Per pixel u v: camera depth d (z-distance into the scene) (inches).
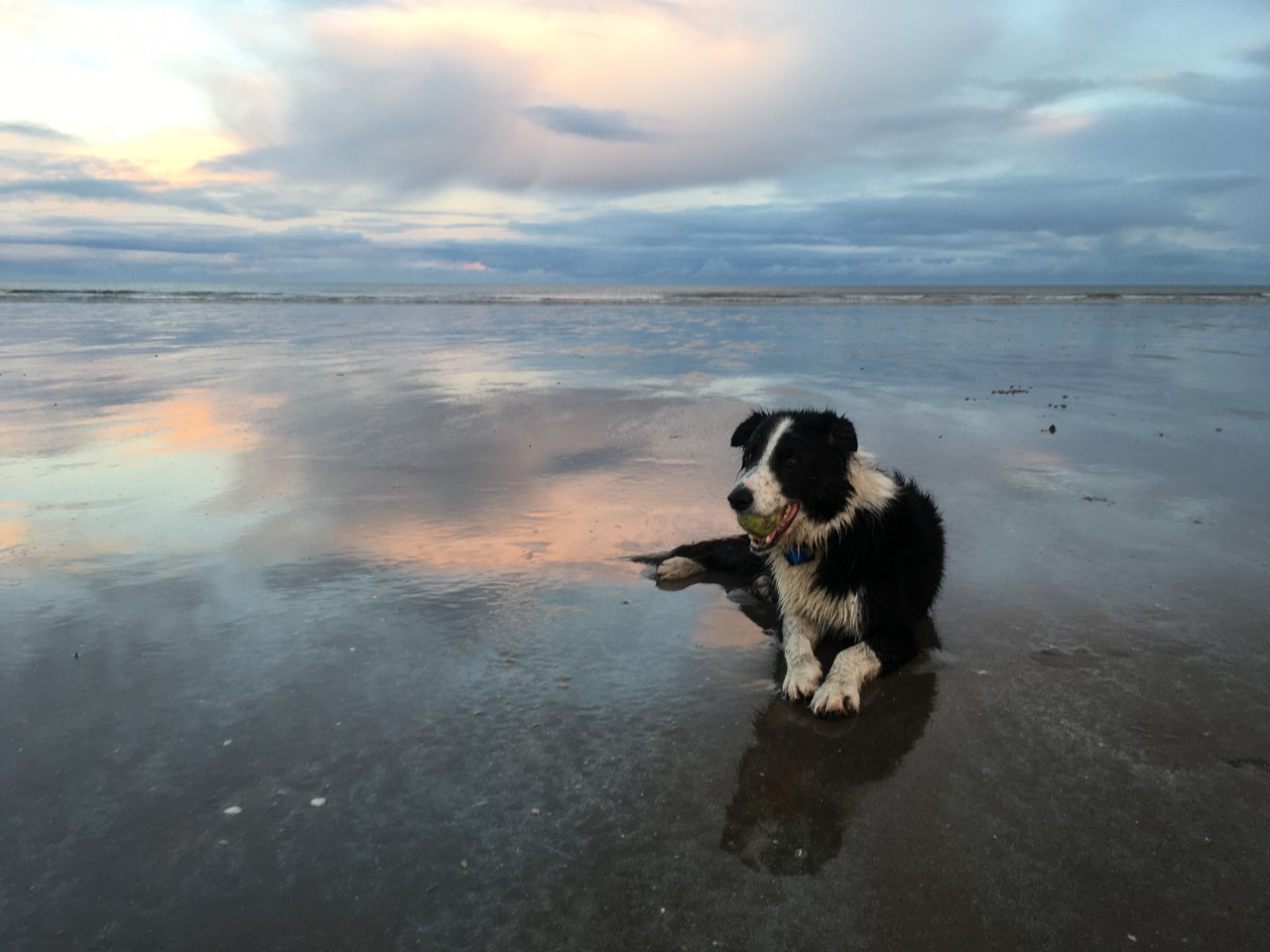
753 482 54.9
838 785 42.1
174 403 129.1
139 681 49.9
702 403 136.0
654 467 95.2
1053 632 57.2
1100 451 103.7
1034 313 392.8
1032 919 34.6
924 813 40.3
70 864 36.9
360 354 203.0
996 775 42.9
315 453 98.7
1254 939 33.8
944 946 33.5
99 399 131.5
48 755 43.4
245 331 262.1
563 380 161.6
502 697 49.0
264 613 58.4
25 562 65.7
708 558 67.7
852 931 34.1
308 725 46.1
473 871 36.7
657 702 49.0
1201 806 40.6
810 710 48.5
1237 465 97.2
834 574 55.7
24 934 33.7
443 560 68.0
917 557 57.7
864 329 295.6
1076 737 45.9
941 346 233.5
